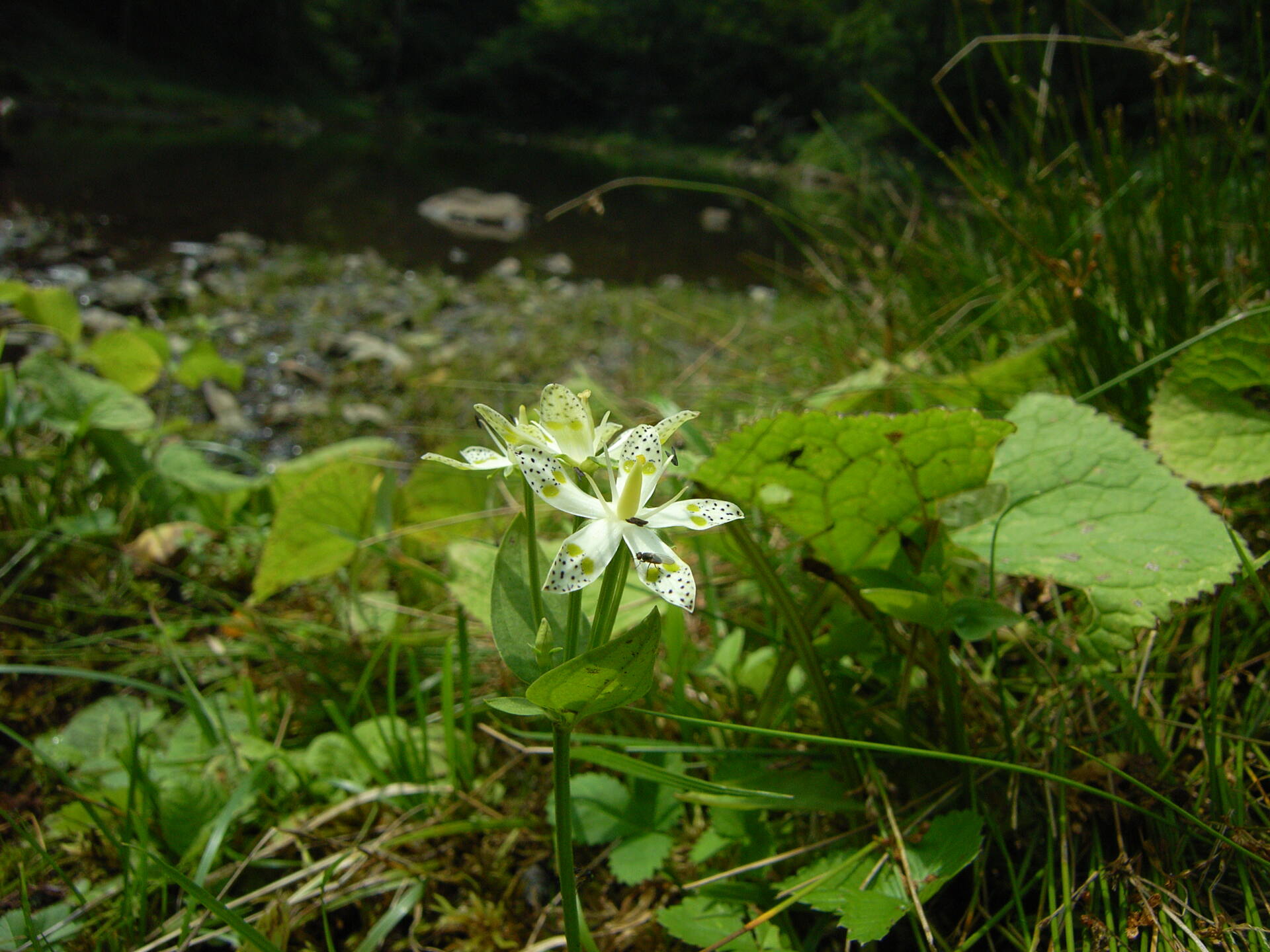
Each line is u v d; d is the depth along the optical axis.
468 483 0.32
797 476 0.21
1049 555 0.20
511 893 0.21
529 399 0.54
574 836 0.20
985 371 0.28
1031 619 0.22
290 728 0.26
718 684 0.25
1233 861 0.18
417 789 0.22
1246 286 0.27
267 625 0.29
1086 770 0.19
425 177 1.93
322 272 0.85
